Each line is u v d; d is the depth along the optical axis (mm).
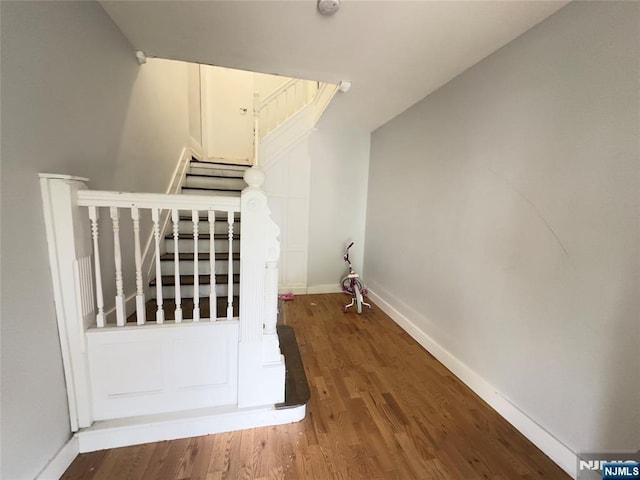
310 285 4055
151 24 1773
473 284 2039
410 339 2775
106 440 1468
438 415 1788
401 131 3084
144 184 2477
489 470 1424
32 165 1193
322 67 2160
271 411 1668
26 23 1141
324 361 2367
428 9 1484
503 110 1779
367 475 1383
